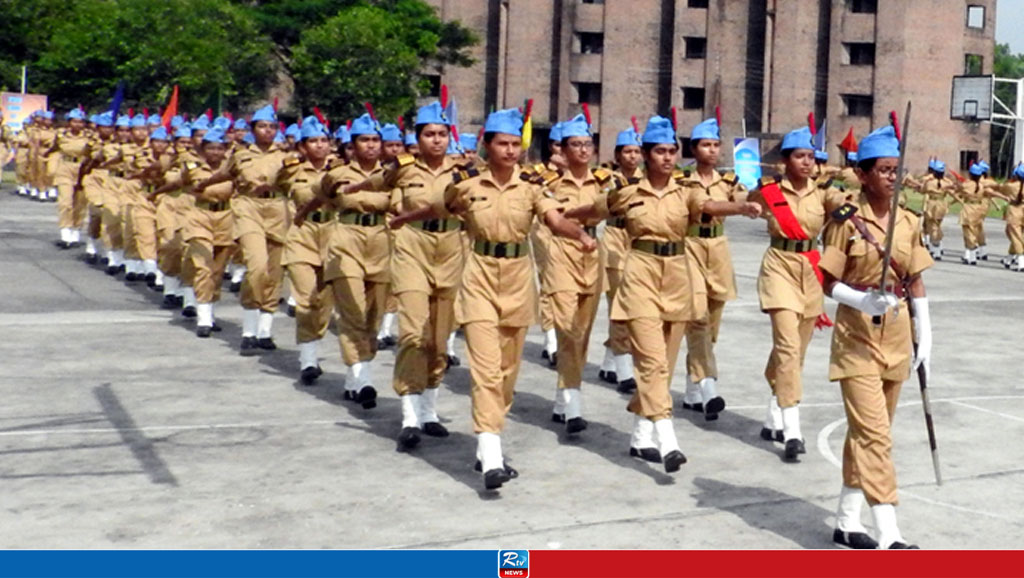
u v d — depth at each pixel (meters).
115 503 7.06
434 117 8.57
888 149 6.38
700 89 84.00
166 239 15.08
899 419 9.87
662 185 8.09
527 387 10.92
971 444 9.05
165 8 54.03
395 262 8.60
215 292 13.20
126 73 52.66
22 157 34.84
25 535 6.48
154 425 9.02
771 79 81.94
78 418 9.18
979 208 26.23
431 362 8.83
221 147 12.69
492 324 7.57
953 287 21.06
